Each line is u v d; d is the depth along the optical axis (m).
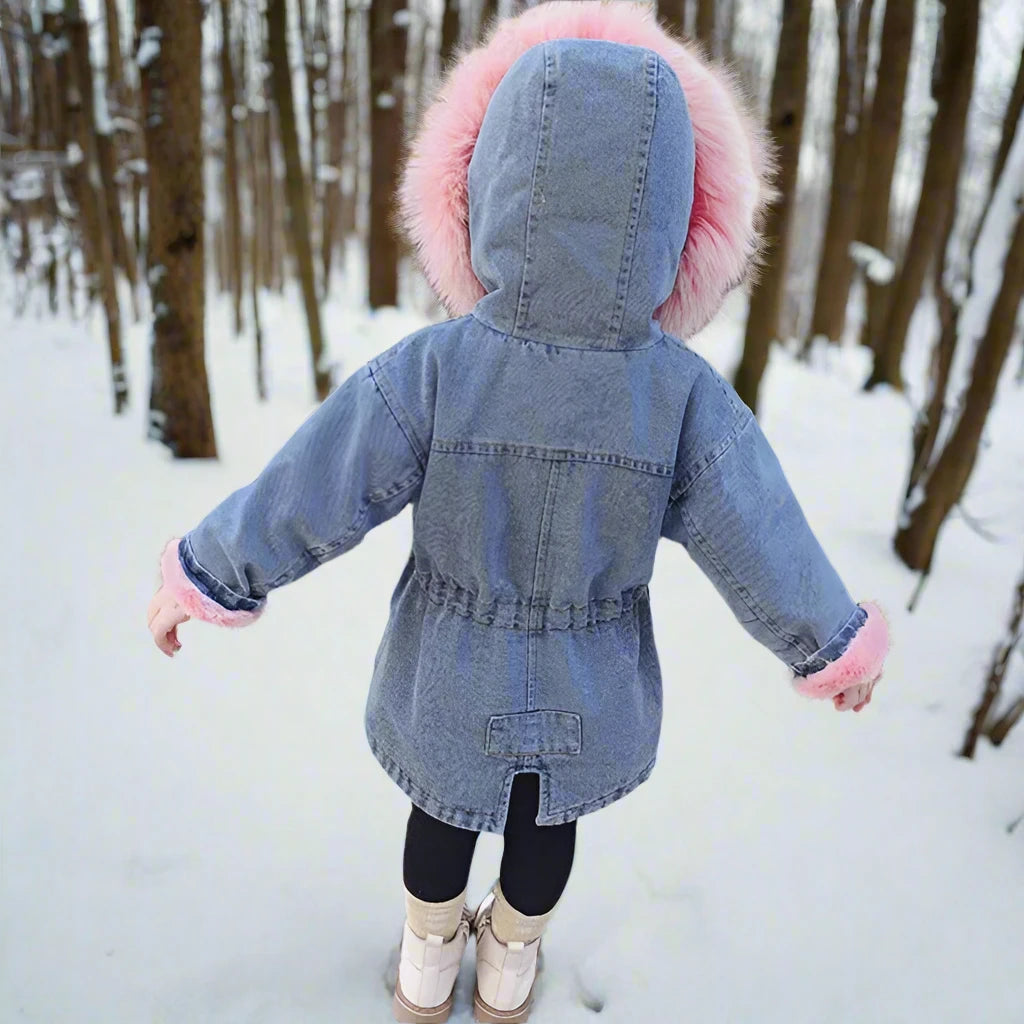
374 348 6.94
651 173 0.94
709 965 1.49
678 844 1.75
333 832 1.73
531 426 0.99
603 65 0.93
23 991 1.36
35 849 1.63
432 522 1.03
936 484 2.89
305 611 2.55
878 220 7.40
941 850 1.77
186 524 3.06
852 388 6.43
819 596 1.01
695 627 2.60
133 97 7.01
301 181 4.49
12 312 7.50
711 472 1.01
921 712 2.22
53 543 2.84
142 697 2.10
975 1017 1.42
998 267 2.58
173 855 1.64
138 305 7.21
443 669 1.08
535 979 1.44
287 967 1.43
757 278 1.28
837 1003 1.43
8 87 8.75
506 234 0.97
